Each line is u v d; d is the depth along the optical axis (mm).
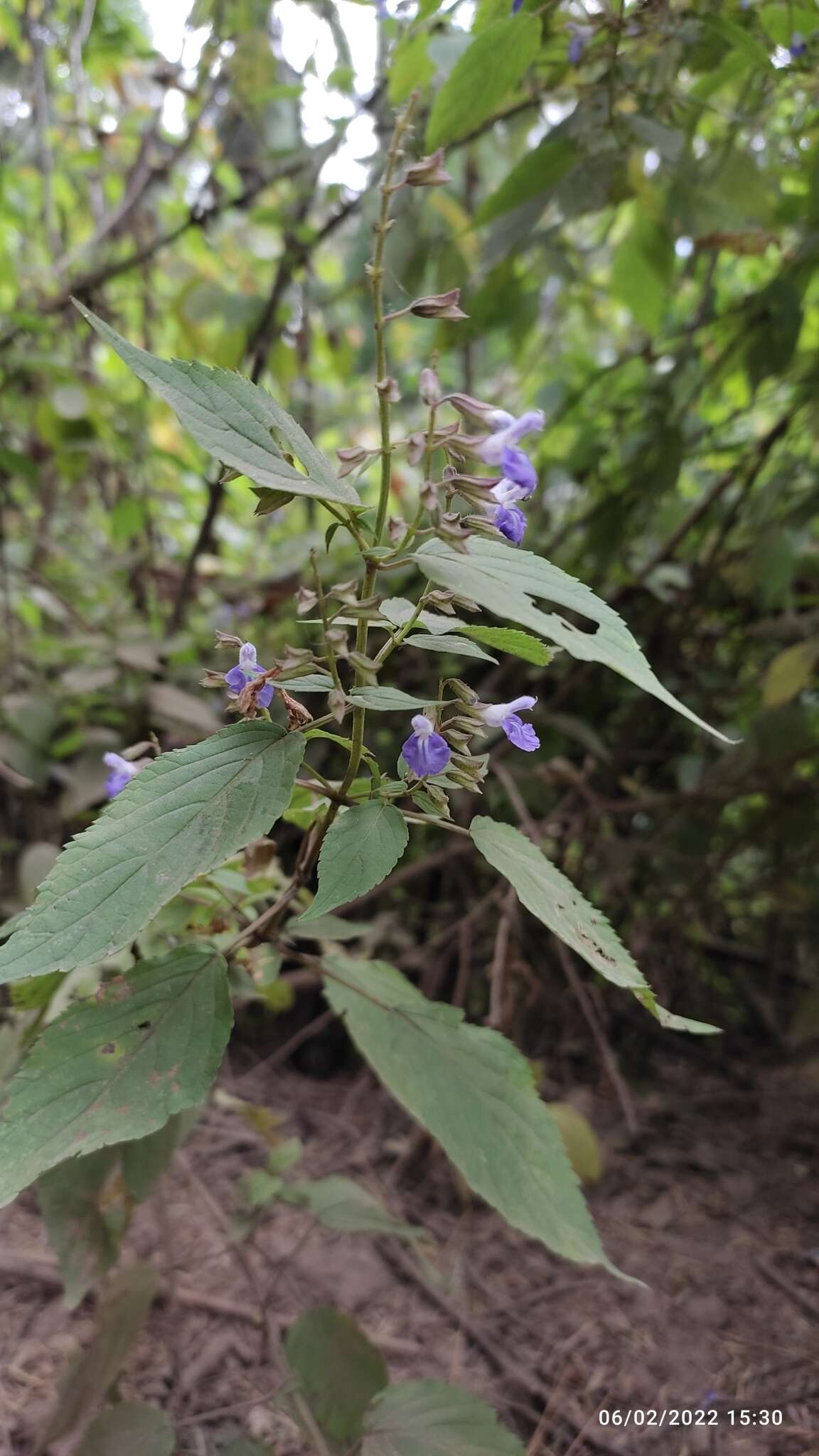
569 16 452
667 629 728
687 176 507
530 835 575
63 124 837
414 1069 320
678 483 681
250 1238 435
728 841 774
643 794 719
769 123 572
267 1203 403
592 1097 691
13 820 733
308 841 301
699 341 713
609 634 231
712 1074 734
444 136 443
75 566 875
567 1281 512
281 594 765
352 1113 666
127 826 237
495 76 412
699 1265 523
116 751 665
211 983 279
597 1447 405
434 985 659
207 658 787
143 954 348
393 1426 324
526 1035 748
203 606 832
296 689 269
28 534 836
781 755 626
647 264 590
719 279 820
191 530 1052
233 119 813
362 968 360
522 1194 291
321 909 231
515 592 228
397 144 249
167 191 910
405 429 875
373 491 887
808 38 447
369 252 622
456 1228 550
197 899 349
